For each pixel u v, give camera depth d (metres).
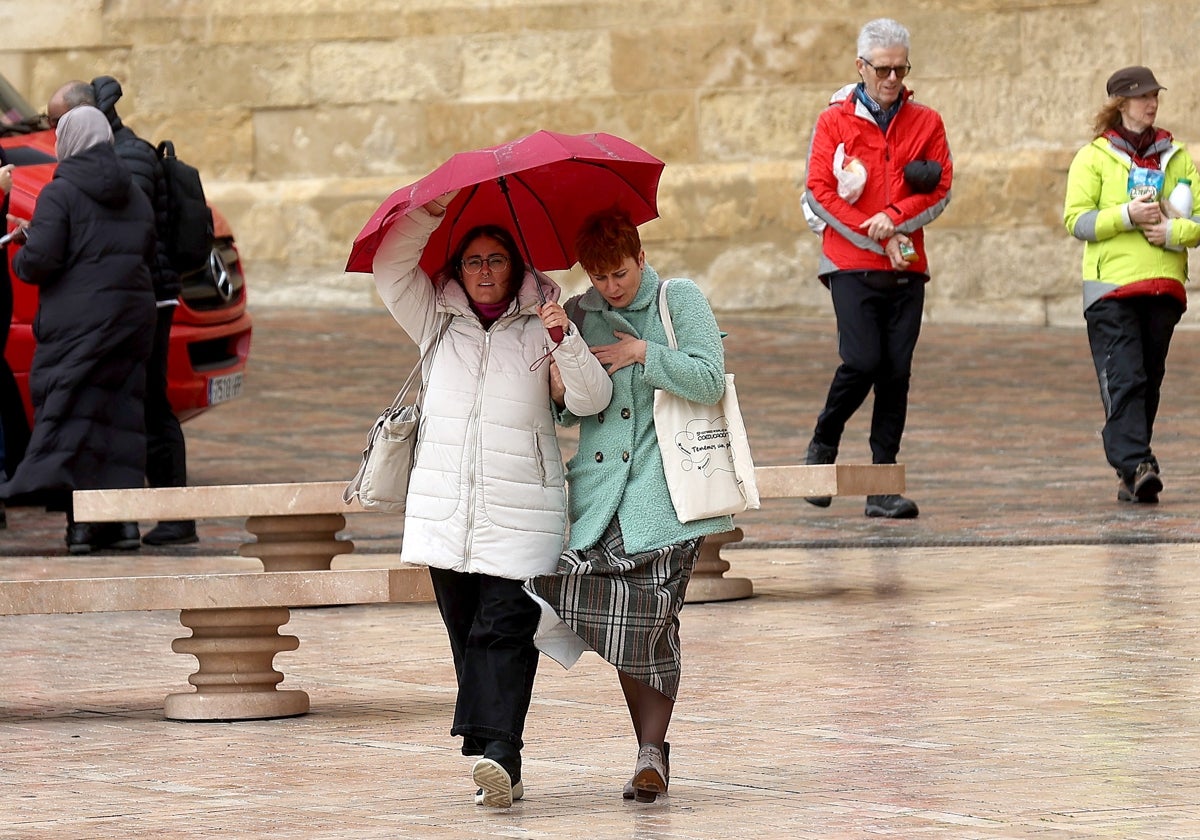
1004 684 18.64
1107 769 15.00
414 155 63.31
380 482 15.30
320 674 20.88
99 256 28.88
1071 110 59.41
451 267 15.37
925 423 41.97
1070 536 28.55
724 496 14.72
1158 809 13.63
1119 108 31.02
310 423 43.06
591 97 62.28
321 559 25.48
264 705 18.56
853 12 60.75
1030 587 24.59
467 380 15.00
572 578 14.58
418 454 15.12
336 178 63.62
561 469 15.11
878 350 30.52
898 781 14.82
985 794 14.25
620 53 62.06
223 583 18.56
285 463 37.56
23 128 38.09
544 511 14.88
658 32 61.78
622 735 17.19
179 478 31.23
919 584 25.31
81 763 16.52
